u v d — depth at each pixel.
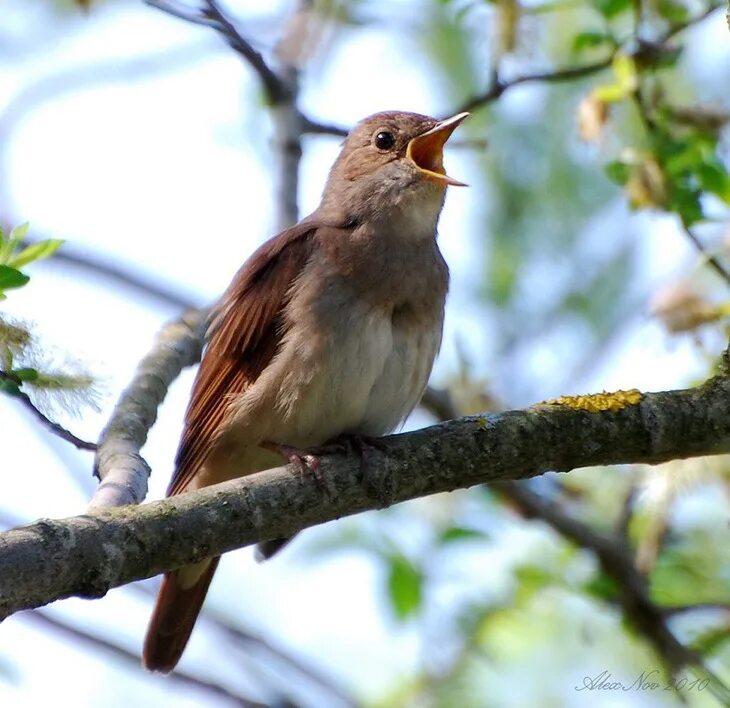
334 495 7.79
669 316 9.98
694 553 12.03
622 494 12.15
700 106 10.45
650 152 9.91
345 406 9.27
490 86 11.12
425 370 9.70
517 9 10.68
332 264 9.48
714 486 10.38
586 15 13.33
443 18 13.36
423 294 9.60
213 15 11.25
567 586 11.77
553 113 14.34
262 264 9.69
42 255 8.48
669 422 8.05
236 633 12.02
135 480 7.95
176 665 10.23
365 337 9.28
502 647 12.52
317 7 11.21
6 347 7.72
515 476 8.08
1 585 6.55
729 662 11.52
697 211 9.88
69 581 6.75
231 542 7.38
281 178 11.75
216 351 9.69
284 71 12.11
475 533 11.94
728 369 8.27
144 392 9.23
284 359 9.27
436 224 10.00
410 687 12.48
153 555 7.07
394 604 12.02
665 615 11.09
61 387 7.84
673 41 11.45
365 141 10.35
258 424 9.39
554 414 8.05
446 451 7.97
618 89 10.12
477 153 14.59
